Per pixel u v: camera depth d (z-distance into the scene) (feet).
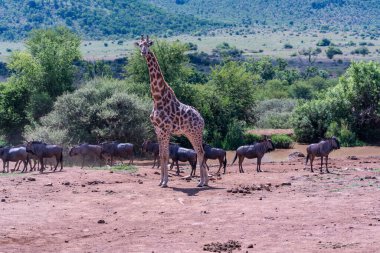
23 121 196.54
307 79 431.02
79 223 62.13
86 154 114.42
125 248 52.11
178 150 101.91
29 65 197.47
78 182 87.61
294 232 55.98
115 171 102.58
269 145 105.91
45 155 101.40
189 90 194.70
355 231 55.36
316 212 64.39
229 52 620.49
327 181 88.02
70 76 202.08
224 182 91.15
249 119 214.48
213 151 102.94
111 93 163.12
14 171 110.01
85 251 51.39
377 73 193.67
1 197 74.95
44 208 68.85
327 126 193.06
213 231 57.52
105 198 75.36
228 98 199.31
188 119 86.43
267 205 68.95
